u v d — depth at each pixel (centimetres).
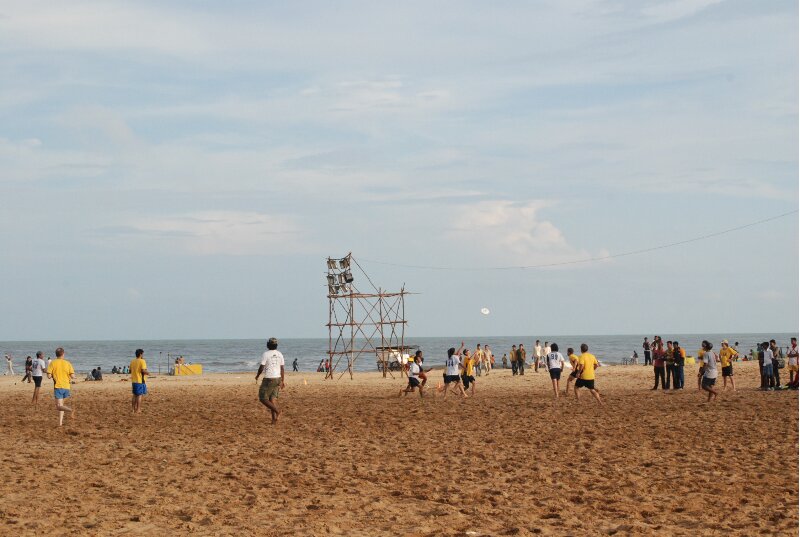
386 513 909
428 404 2389
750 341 19450
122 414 2166
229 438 1603
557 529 835
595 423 1764
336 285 4706
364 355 9475
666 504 945
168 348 17438
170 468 1220
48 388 3675
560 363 2492
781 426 1619
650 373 4112
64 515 891
